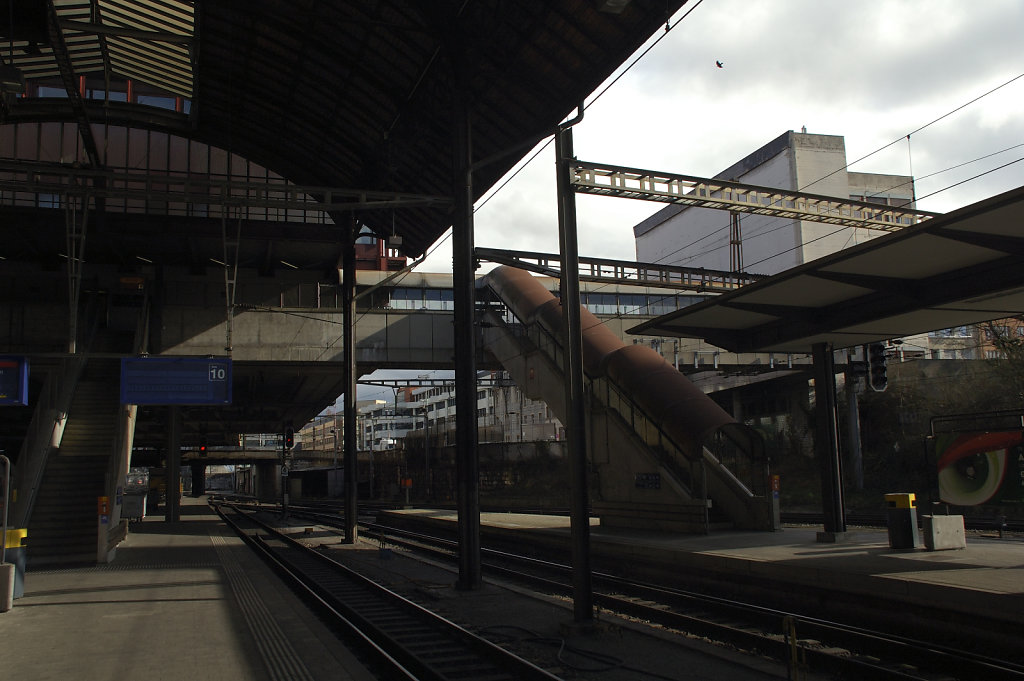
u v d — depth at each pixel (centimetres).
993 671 782
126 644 930
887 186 4522
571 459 1077
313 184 2911
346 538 2461
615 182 1409
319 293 3425
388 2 1608
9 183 1439
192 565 1786
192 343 2970
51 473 2116
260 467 10319
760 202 1645
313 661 841
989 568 1104
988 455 1476
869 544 1480
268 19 1803
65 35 2344
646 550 1577
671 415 1955
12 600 1187
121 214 2906
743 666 834
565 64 1568
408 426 11769
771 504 1808
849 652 927
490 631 1026
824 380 1652
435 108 1884
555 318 2586
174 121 2798
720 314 1648
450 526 2816
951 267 1253
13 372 1612
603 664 849
